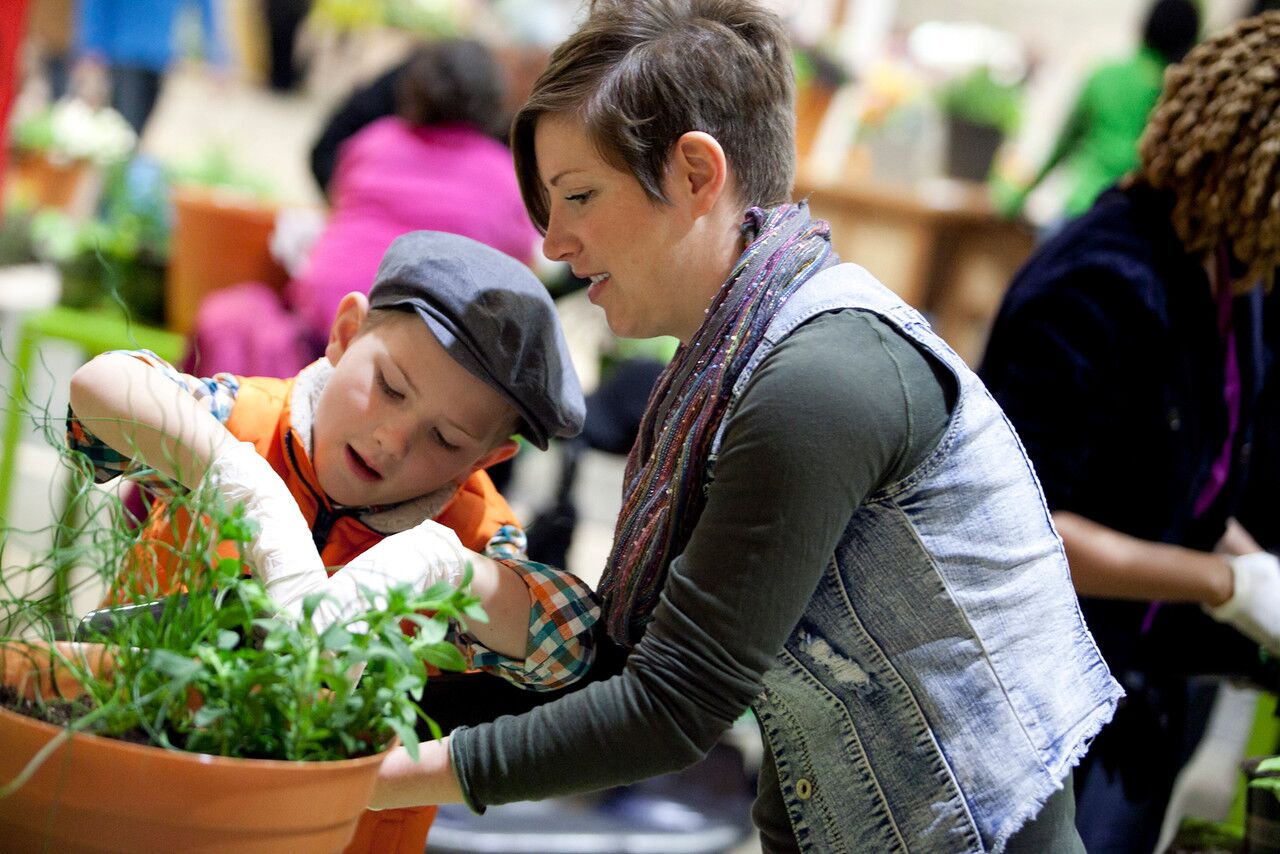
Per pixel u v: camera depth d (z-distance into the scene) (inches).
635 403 120.6
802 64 217.9
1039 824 45.4
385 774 41.3
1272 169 59.4
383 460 48.0
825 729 45.9
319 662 34.1
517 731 41.1
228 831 32.2
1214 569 63.9
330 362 50.6
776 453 39.4
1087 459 61.4
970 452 43.0
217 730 33.4
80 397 43.4
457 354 46.8
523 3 255.0
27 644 35.9
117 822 31.8
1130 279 60.9
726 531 40.0
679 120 42.3
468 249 49.3
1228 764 124.8
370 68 301.3
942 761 44.1
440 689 49.9
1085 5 286.7
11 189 163.9
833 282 43.0
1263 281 67.9
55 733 31.5
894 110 225.5
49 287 146.6
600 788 41.4
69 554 37.5
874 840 45.5
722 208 44.1
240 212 116.0
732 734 110.1
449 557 43.4
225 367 108.6
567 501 119.8
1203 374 63.1
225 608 35.3
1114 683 46.7
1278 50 59.9
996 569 43.6
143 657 34.4
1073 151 201.2
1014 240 212.7
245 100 304.0
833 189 214.4
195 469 42.2
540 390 48.5
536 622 46.2
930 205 208.7
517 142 45.7
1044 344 61.4
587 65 42.9
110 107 220.1
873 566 43.5
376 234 113.6
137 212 129.4
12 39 91.7
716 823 94.0
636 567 44.9
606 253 44.3
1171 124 62.4
